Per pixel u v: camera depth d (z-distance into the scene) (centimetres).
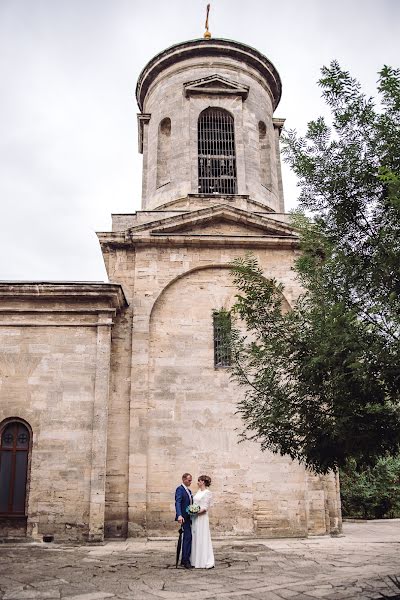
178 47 2430
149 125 2458
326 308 994
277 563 1217
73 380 1709
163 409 1777
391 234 927
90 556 1329
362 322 929
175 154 2270
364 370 851
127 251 1967
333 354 909
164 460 1725
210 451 1745
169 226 1973
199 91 2300
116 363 1817
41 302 1783
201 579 1027
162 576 1062
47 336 1750
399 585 909
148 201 2303
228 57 2467
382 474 2738
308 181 1033
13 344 1738
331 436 966
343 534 1823
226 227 2022
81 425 1664
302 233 1102
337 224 1003
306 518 1706
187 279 1938
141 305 1877
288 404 1014
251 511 1702
